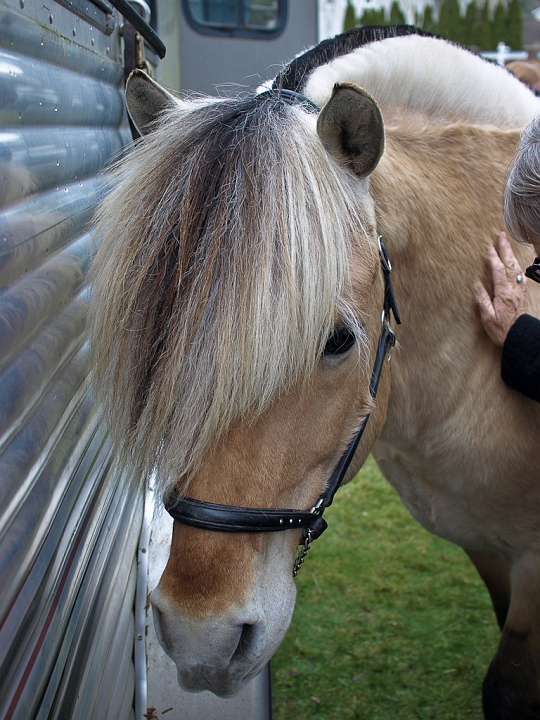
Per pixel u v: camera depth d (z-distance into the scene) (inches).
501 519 60.9
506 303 55.6
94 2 53.4
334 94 39.4
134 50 64.6
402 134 57.8
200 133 39.5
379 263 44.7
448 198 55.6
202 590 37.7
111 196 40.8
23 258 33.8
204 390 34.7
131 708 54.5
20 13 37.1
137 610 58.2
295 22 174.1
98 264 38.8
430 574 102.4
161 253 36.3
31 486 33.0
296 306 35.6
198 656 37.6
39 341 36.6
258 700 56.1
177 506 38.0
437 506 65.0
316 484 42.9
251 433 37.8
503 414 57.2
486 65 63.4
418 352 56.8
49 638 33.6
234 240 35.3
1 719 27.5
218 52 171.3
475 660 85.5
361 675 83.5
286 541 43.6
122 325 36.4
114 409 38.5
